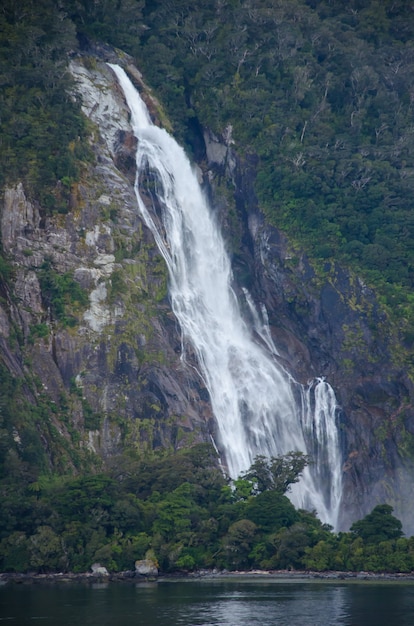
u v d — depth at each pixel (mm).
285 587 145000
